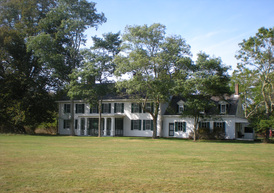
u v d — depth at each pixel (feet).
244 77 136.46
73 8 120.06
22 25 128.98
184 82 94.07
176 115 124.36
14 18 136.67
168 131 126.00
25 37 130.93
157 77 103.45
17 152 48.34
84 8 121.08
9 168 32.30
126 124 131.64
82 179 27.02
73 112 131.64
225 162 39.68
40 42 114.73
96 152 51.26
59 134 140.36
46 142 76.38
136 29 103.55
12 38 124.26
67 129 143.64
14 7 130.82
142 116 128.88
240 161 41.01
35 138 95.30
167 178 28.07
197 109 97.19
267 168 34.76
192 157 45.21
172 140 100.17
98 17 126.00
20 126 130.41
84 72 110.11
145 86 100.07
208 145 75.56
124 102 133.28
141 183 25.73
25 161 37.73
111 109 135.54
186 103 95.96
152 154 49.06
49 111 141.69
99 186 24.43
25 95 127.03
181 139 110.11
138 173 30.37
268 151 58.23
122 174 29.68
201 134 111.34
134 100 112.47
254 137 122.31
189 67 99.96
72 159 40.55
